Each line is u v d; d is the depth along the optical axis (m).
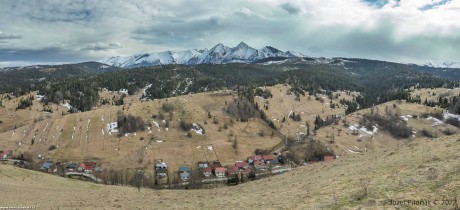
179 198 55.75
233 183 187.00
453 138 52.38
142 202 52.78
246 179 194.88
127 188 98.31
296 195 39.25
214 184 188.75
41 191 70.06
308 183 46.94
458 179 29.22
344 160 66.06
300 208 32.28
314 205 32.34
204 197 53.62
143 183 186.88
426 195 27.72
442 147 47.09
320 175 53.53
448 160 37.56
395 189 31.33
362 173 43.69
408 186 31.38
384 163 47.38
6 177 86.06
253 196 45.00
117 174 199.00
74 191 76.81
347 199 31.69
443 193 27.14
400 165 42.34
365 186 34.84
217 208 39.91
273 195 42.56
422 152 47.41
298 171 68.00
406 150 54.12
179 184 191.62
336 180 43.34
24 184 81.69
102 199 59.03
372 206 27.66
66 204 52.91
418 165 38.97
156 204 49.06
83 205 51.50
